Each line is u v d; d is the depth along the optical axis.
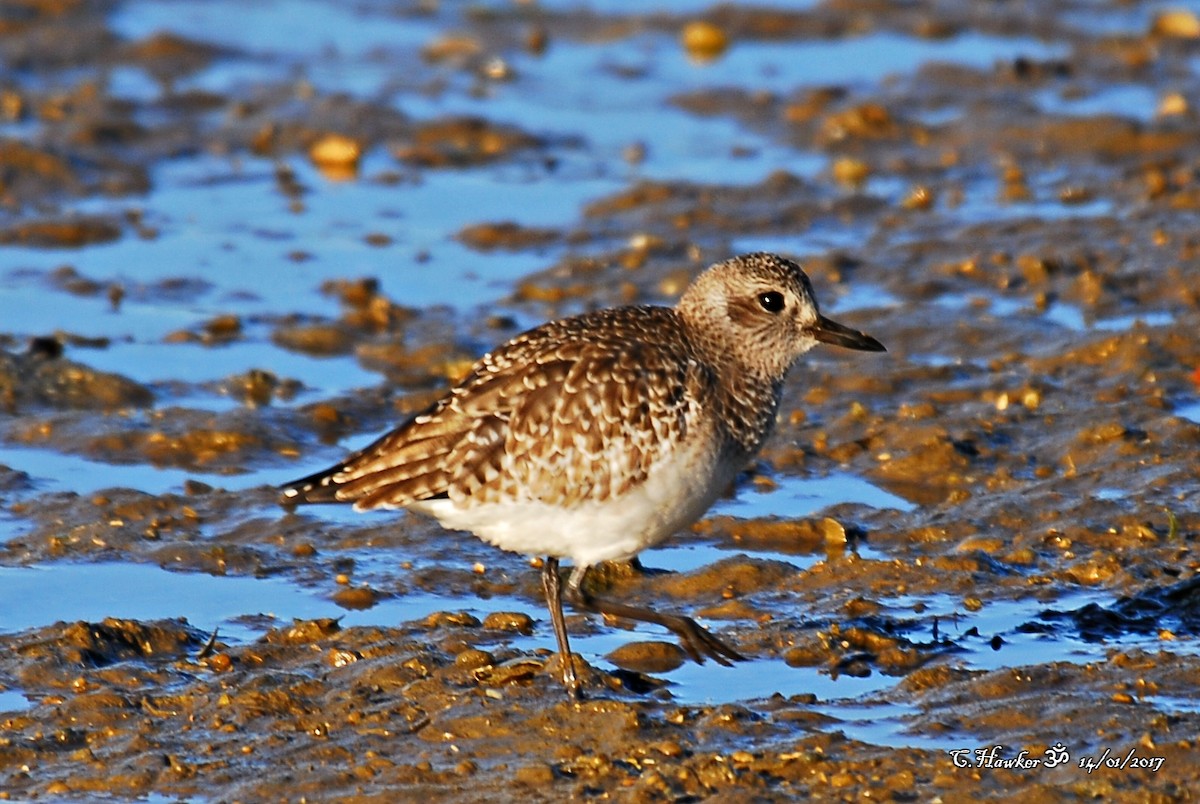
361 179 26.86
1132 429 17.58
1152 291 21.16
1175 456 17.00
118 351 20.58
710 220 24.44
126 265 23.34
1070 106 28.66
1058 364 19.34
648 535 13.04
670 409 12.76
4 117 28.42
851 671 13.39
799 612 14.48
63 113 28.73
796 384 19.34
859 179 25.97
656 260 23.05
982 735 12.16
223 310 21.91
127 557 15.70
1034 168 26.16
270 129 28.38
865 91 30.00
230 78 31.33
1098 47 31.77
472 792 11.59
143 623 14.12
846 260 22.69
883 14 34.16
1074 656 13.45
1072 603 14.42
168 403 19.23
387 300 21.69
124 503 16.64
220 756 12.20
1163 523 15.70
